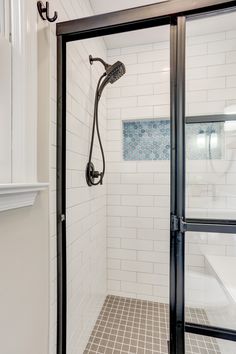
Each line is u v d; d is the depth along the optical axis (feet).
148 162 6.53
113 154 6.73
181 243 3.28
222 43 4.30
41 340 2.97
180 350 3.30
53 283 3.31
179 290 3.29
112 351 4.54
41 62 3.00
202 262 3.86
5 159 2.48
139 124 6.86
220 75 4.52
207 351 3.41
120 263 6.69
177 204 3.22
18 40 2.58
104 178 6.42
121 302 6.35
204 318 3.73
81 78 4.50
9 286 2.37
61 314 3.43
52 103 3.25
